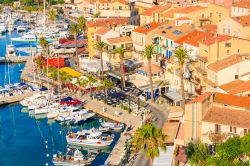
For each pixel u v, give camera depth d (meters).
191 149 136.50
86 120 198.62
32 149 175.88
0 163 164.25
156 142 126.44
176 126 166.38
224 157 125.19
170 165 137.25
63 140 182.88
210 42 198.50
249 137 128.75
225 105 155.25
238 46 198.00
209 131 148.88
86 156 163.38
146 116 190.88
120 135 178.50
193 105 150.00
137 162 153.62
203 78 196.00
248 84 175.12
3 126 198.75
